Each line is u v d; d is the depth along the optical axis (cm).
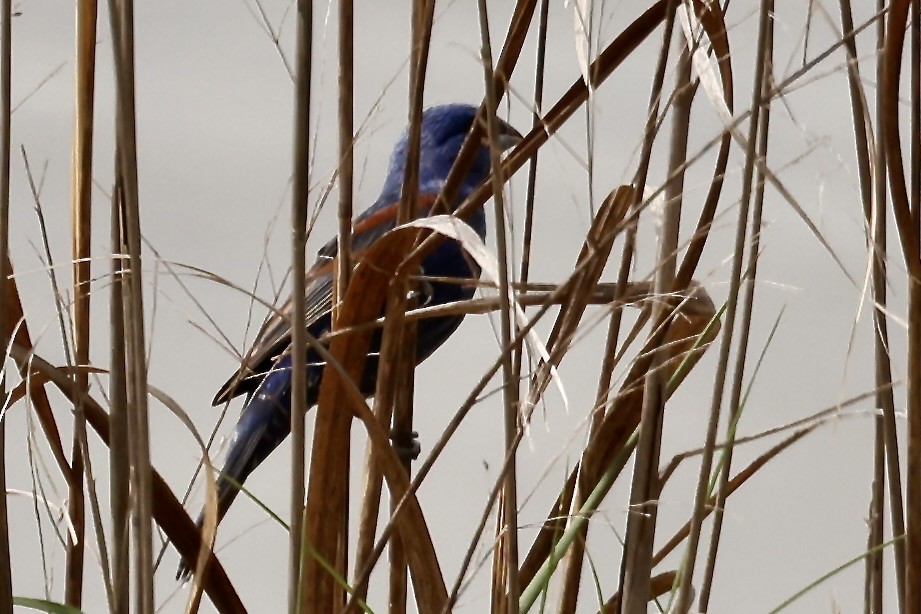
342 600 428
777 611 419
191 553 421
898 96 371
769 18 409
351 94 446
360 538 438
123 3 377
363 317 428
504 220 375
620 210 430
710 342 448
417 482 381
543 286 454
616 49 421
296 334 376
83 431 407
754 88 387
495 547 452
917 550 423
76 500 457
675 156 424
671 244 425
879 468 463
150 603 378
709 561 432
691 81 414
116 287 406
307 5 378
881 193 416
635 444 442
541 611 419
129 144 378
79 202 457
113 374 405
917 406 416
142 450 379
